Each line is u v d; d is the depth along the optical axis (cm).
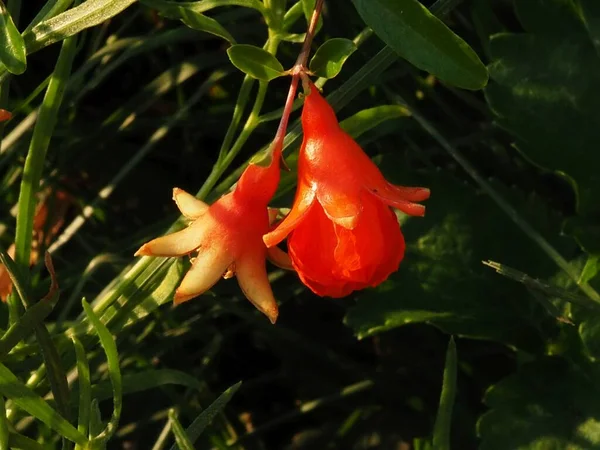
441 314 39
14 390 31
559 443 38
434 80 43
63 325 38
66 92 40
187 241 30
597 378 38
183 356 42
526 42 39
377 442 41
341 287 29
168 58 44
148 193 43
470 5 42
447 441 35
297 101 34
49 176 41
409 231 40
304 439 42
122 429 41
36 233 42
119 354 39
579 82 38
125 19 42
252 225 30
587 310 38
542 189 42
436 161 43
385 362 42
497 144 42
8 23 30
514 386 39
